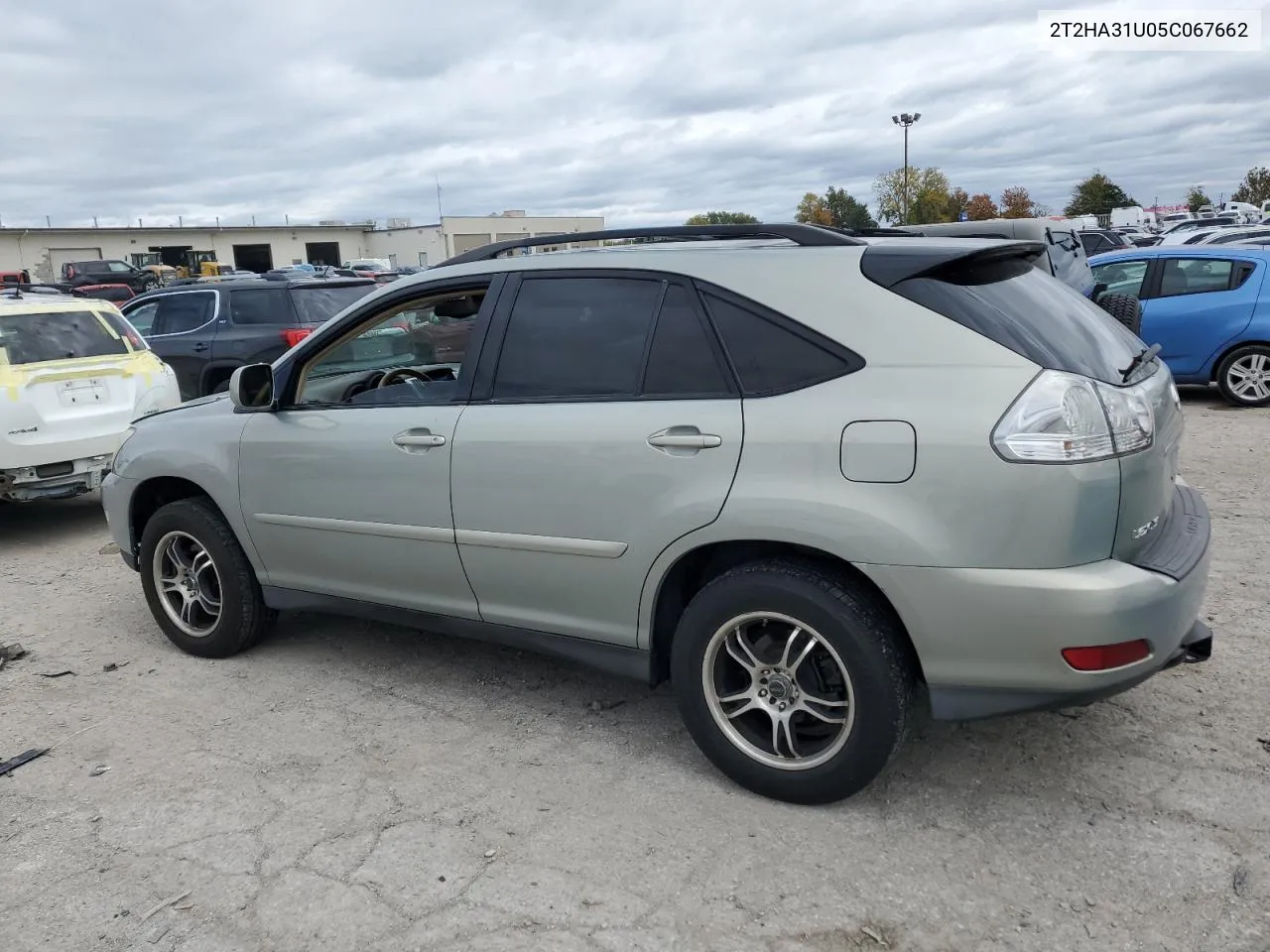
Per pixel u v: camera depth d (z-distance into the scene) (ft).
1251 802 10.19
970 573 9.10
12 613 18.42
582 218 225.76
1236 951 8.16
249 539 14.56
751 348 10.33
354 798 11.12
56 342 24.00
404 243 251.60
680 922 8.81
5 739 13.00
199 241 234.38
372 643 15.94
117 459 16.19
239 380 14.01
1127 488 9.14
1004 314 9.64
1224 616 14.98
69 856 10.23
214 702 13.91
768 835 10.08
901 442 9.29
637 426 10.73
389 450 12.71
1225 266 33.37
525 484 11.54
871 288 9.91
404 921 8.99
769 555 10.51
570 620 11.78
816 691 10.33
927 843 9.83
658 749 12.04
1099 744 11.51
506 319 12.09
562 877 9.52
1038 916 8.69
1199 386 37.40
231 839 10.41
